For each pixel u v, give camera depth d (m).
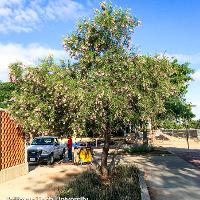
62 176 17.75
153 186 14.95
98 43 13.70
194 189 14.23
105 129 14.28
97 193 12.22
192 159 25.45
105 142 15.45
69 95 12.20
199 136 52.09
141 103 13.20
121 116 13.43
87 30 13.82
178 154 29.31
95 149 34.53
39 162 24.02
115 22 13.70
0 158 16.23
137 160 24.73
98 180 14.81
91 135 15.45
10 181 16.41
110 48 13.64
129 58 13.25
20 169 18.12
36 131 13.82
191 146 41.06
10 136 17.48
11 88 37.84
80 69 13.52
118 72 12.93
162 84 13.63
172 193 13.48
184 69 28.94
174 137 55.16
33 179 16.95
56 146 25.81
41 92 13.41
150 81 13.25
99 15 13.76
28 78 13.25
